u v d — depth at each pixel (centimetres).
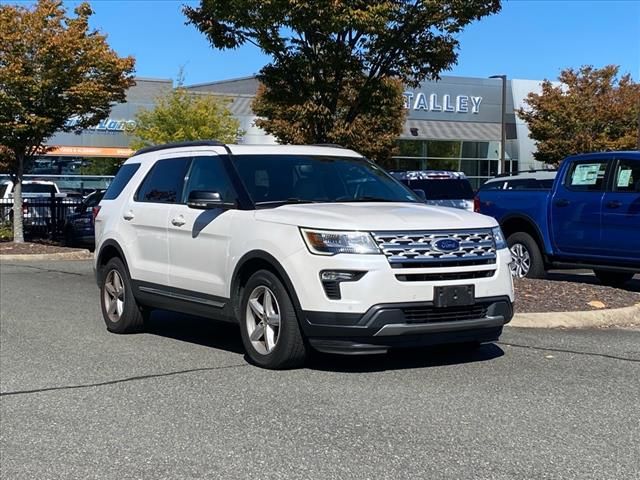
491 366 680
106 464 458
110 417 548
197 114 3241
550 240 1150
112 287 877
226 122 3388
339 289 600
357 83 1228
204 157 775
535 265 1177
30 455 477
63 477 440
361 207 675
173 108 3262
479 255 638
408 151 4194
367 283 595
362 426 515
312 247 614
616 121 3472
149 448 483
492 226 666
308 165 759
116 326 859
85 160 3906
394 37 1141
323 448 475
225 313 709
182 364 703
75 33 1869
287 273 627
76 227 2066
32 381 651
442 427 512
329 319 602
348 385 616
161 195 817
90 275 1476
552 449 471
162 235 789
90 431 519
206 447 482
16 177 2055
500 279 648
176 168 810
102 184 3947
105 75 1973
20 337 844
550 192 1159
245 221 681
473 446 476
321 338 614
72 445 493
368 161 816
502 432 502
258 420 532
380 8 1046
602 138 3450
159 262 795
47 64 1855
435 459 455
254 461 456
